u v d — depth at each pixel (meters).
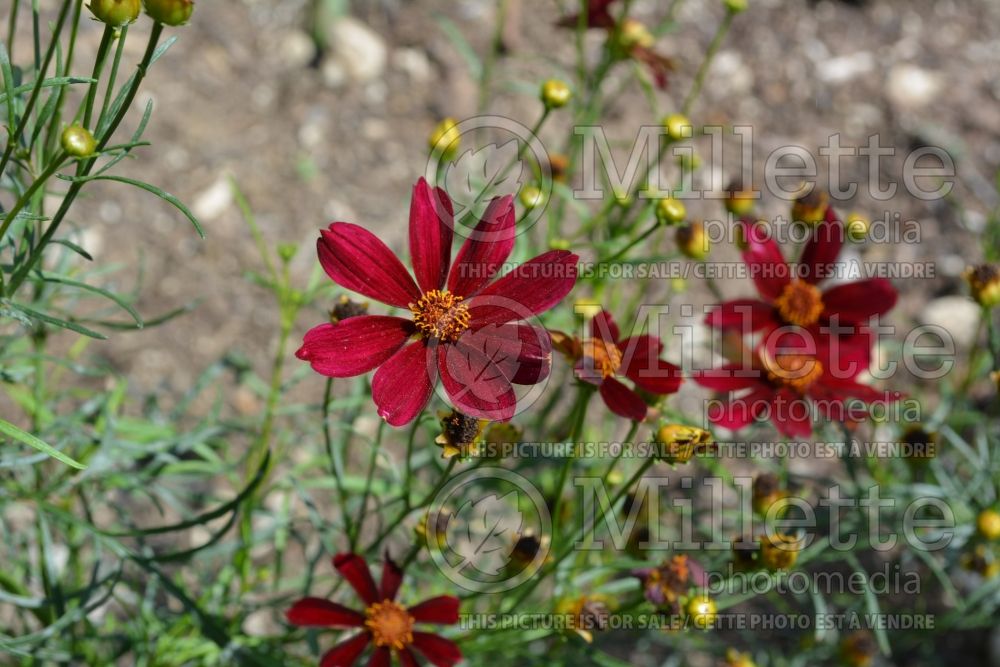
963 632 0.54
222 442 0.46
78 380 0.53
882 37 0.73
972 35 0.74
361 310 0.39
